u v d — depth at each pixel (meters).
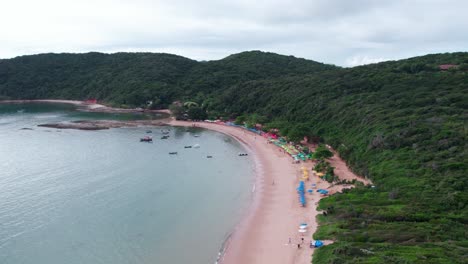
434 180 70.69
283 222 69.31
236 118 181.75
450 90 120.62
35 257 58.81
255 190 88.06
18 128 167.38
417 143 86.50
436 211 61.91
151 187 91.12
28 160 114.19
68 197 83.75
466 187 66.31
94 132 161.12
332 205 71.38
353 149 103.00
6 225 69.44
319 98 148.62
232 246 62.25
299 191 83.12
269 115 167.25
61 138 147.75
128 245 62.81
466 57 165.50
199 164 112.69
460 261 45.34
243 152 127.25
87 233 66.88
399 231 56.09
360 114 118.88
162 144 140.50
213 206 79.44
